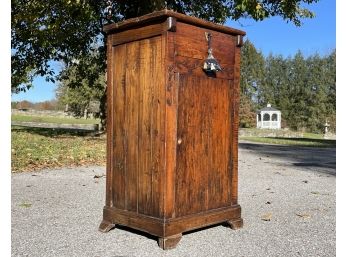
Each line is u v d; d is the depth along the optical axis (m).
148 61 3.20
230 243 3.17
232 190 3.64
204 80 3.36
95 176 6.27
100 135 14.02
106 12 12.46
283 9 11.28
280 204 4.64
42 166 7.22
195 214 3.28
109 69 3.54
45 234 3.36
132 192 3.31
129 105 3.36
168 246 3.01
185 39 3.18
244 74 51.44
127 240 3.23
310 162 9.30
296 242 3.21
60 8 10.65
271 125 43.78
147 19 3.13
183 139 3.19
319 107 45.94
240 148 13.79
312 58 50.47
